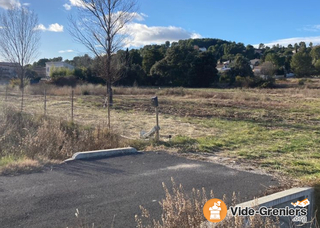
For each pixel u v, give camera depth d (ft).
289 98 102.01
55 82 132.46
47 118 39.75
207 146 30.94
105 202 16.66
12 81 126.72
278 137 37.42
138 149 30.19
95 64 72.59
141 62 226.58
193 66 183.62
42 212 15.28
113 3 67.46
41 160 24.12
